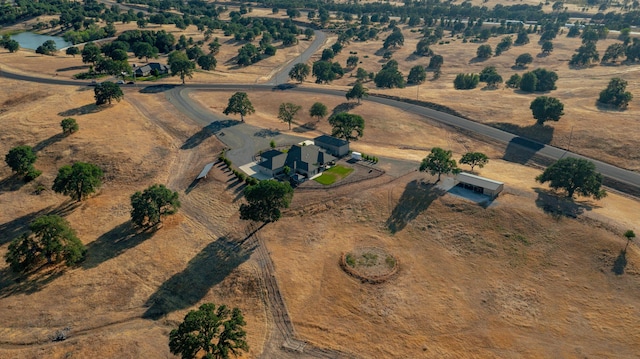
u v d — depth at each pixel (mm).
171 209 85875
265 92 164375
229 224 82250
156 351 54688
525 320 60219
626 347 55188
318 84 183000
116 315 60938
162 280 67938
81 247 71000
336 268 70500
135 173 99562
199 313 50906
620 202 87750
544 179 86438
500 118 133250
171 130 123562
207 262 72000
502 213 79812
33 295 63781
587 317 59938
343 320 60625
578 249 71125
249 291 65812
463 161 98125
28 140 108938
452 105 145250
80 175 84500
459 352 55656
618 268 66562
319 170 100438
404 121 135125
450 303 63406
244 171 100812
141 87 160750
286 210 85125
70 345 55562
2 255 72625
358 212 84625
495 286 66375
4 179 95062
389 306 62781
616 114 128125
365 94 154250
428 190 89312
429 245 75750
